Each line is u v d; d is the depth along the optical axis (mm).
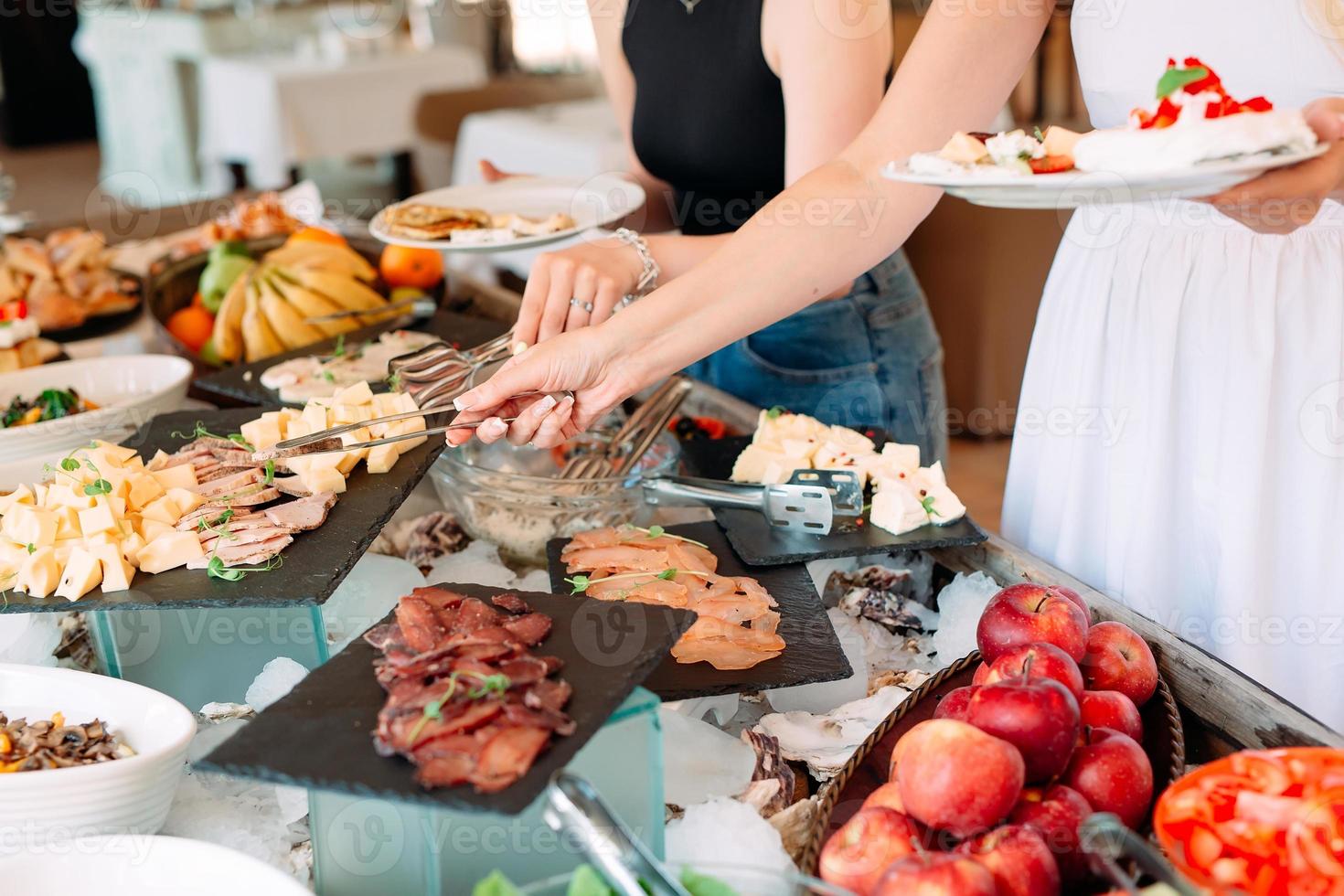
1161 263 1188
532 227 1450
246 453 1186
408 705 710
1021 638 867
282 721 736
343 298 1743
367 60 4602
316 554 1021
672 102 1546
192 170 5453
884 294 1679
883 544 1117
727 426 1514
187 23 5059
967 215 3021
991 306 3068
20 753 823
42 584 965
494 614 833
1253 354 1145
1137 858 613
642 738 758
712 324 1082
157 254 2135
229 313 1709
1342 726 1232
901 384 1713
